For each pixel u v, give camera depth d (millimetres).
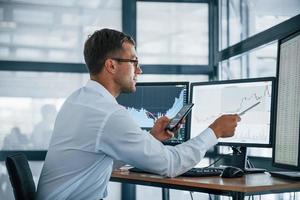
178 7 3912
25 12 3713
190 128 2283
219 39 3803
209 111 2219
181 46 3898
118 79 1604
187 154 1548
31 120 3658
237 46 3316
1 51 3646
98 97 1508
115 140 1431
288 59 1829
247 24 3301
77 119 1467
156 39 3873
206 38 3898
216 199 3369
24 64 3643
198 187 1621
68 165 1464
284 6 2721
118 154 1461
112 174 1991
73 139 1463
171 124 1812
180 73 3816
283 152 1817
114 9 3857
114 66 1590
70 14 3785
